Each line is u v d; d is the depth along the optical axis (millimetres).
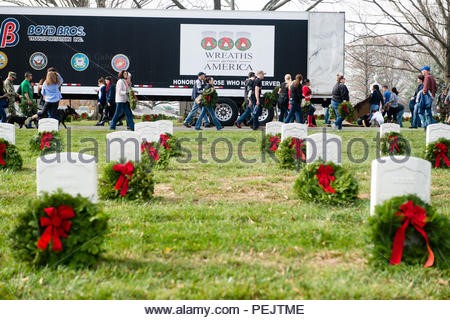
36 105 24922
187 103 38438
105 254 6688
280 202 9938
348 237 7516
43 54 27422
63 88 27484
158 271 6266
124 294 5629
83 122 34469
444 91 28031
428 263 6234
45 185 7664
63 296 5578
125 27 27578
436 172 13641
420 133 22406
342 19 27594
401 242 6273
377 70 67188
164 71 27688
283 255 6891
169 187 11430
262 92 27703
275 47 27656
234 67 27703
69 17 27453
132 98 25750
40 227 6133
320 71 27672
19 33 27359
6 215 8711
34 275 5961
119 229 7906
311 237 7562
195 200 10219
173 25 27609
